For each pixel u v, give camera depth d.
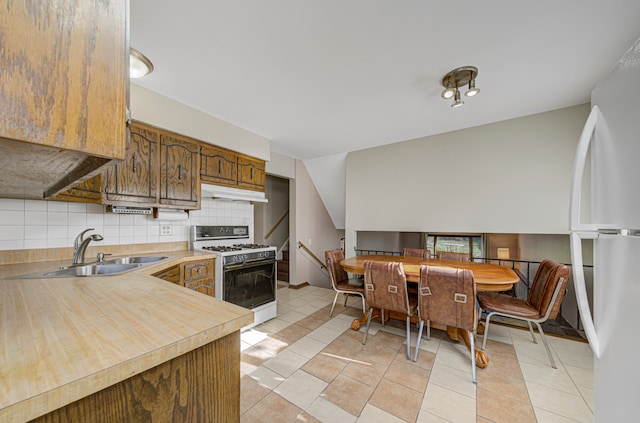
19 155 0.50
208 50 1.60
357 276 3.44
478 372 1.90
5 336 0.62
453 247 3.63
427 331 2.59
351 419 1.45
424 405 1.56
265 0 1.23
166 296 0.96
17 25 0.40
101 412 0.51
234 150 2.87
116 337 0.62
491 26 1.40
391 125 2.92
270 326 2.74
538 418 1.46
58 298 0.93
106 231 2.20
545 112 2.62
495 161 2.89
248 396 1.63
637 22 1.35
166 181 2.28
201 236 2.86
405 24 1.39
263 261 2.89
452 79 1.92
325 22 1.38
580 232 0.83
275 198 5.38
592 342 0.81
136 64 1.72
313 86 2.04
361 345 2.31
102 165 0.57
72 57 0.45
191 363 0.66
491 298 2.30
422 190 3.39
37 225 1.83
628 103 0.64
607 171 0.74
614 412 0.71
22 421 0.40
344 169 4.34
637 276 0.61
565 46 1.56
